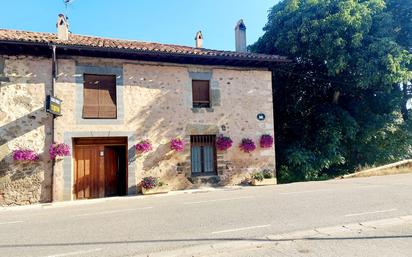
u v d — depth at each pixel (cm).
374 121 1505
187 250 405
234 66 1268
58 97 1009
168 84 1157
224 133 1214
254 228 502
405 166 1440
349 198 741
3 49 977
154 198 947
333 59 1369
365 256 361
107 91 1080
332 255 368
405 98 1664
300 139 1578
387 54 1272
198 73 1208
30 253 425
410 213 568
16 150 945
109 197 1024
